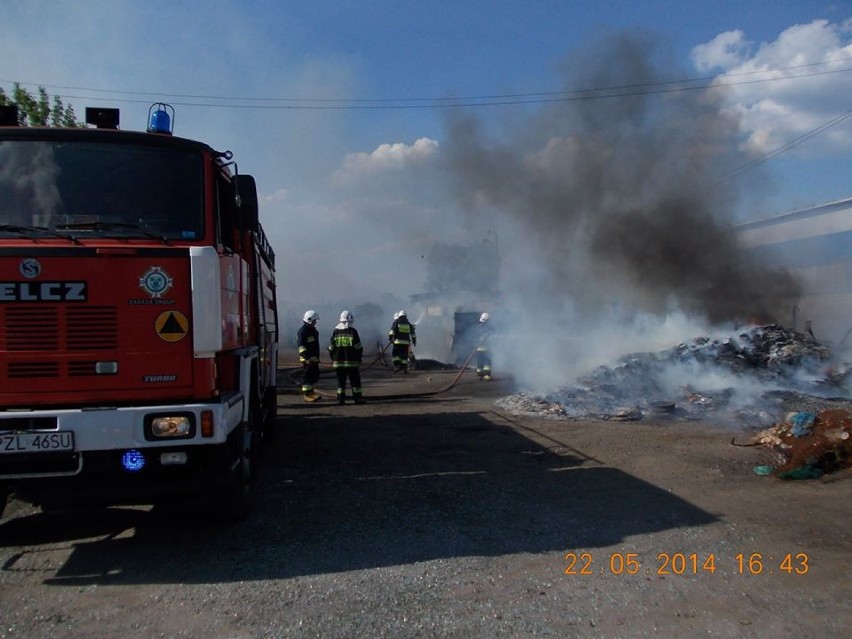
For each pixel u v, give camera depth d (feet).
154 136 15.43
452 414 35.32
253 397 20.97
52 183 14.85
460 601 12.45
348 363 40.57
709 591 12.82
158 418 13.71
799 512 17.39
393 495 19.75
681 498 18.81
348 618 11.79
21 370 13.56
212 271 14.46
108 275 13.91
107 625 11.66
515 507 18.26
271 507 18.72
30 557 15.03
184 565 14.42
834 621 11.55
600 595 12.68
